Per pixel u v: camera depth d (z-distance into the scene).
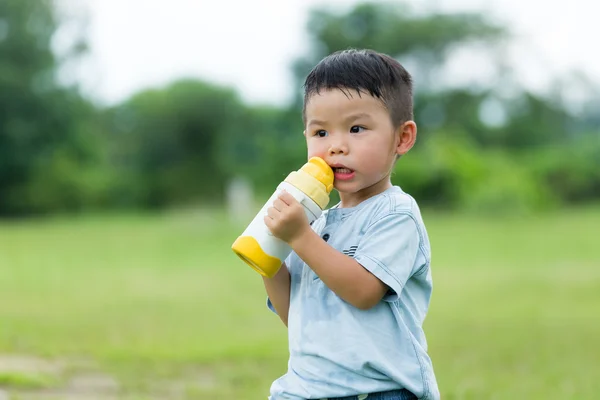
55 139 38.88
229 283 12.70
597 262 15.60
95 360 6.64
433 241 20.17
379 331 2.51
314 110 2.62
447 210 33.16
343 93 2.56
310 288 2.64
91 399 5.25
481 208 30.38
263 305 10.40
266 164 43.09
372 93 2.56
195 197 45.16
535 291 11.75
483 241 20.14
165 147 45.38
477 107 45.72
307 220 2.49
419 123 45.91
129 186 43.22
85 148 40.97
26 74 37.06
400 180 34.41
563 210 33.62
